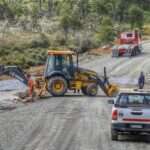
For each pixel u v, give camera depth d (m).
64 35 124.81
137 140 28.09
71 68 54.84
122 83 68.38
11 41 103.69
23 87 63.00
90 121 35.41
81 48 112.31
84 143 26.44
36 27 134.88
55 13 173.88
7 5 148.75
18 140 27.28
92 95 55.09
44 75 54.53
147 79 73.50
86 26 151.00
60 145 25.67
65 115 38.75
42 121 35.38
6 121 35.41
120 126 27.17
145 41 146.62
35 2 183.00
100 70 81.19
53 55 54.72
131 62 91.75
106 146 25.69
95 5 179.75
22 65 87.56
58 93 54.34
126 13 188.25
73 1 175.62
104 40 130.62
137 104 27.34
